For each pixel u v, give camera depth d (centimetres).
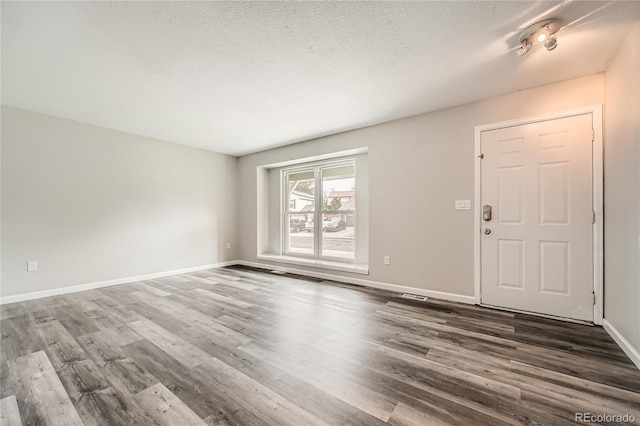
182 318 277
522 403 151
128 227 428
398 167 371
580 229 262
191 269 508
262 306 313
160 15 178
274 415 143
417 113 350
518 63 237
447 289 334
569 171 266
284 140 474
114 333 242
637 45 187
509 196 296
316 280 439
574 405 150
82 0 164
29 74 253
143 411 146
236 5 170
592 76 256
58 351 210
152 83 271
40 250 349
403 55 225
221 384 170
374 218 393
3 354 205
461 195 324
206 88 281
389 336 235
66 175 370
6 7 168
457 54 224
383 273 385
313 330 248
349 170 471
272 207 575
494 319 271
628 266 203
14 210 332
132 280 430
